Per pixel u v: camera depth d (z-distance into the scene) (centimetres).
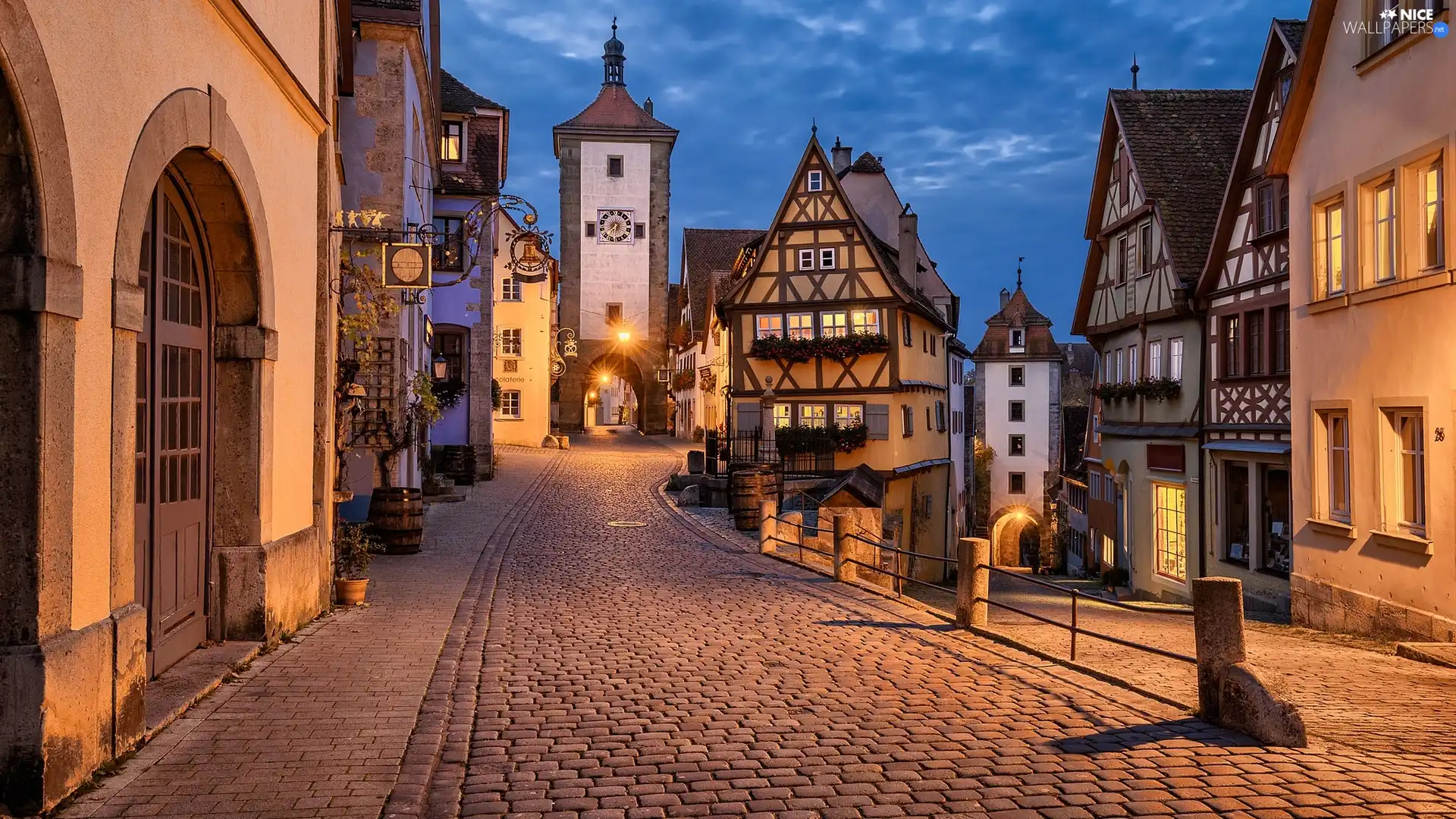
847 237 2939
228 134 659
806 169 2967
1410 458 1148
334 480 1039
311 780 487
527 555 1443
